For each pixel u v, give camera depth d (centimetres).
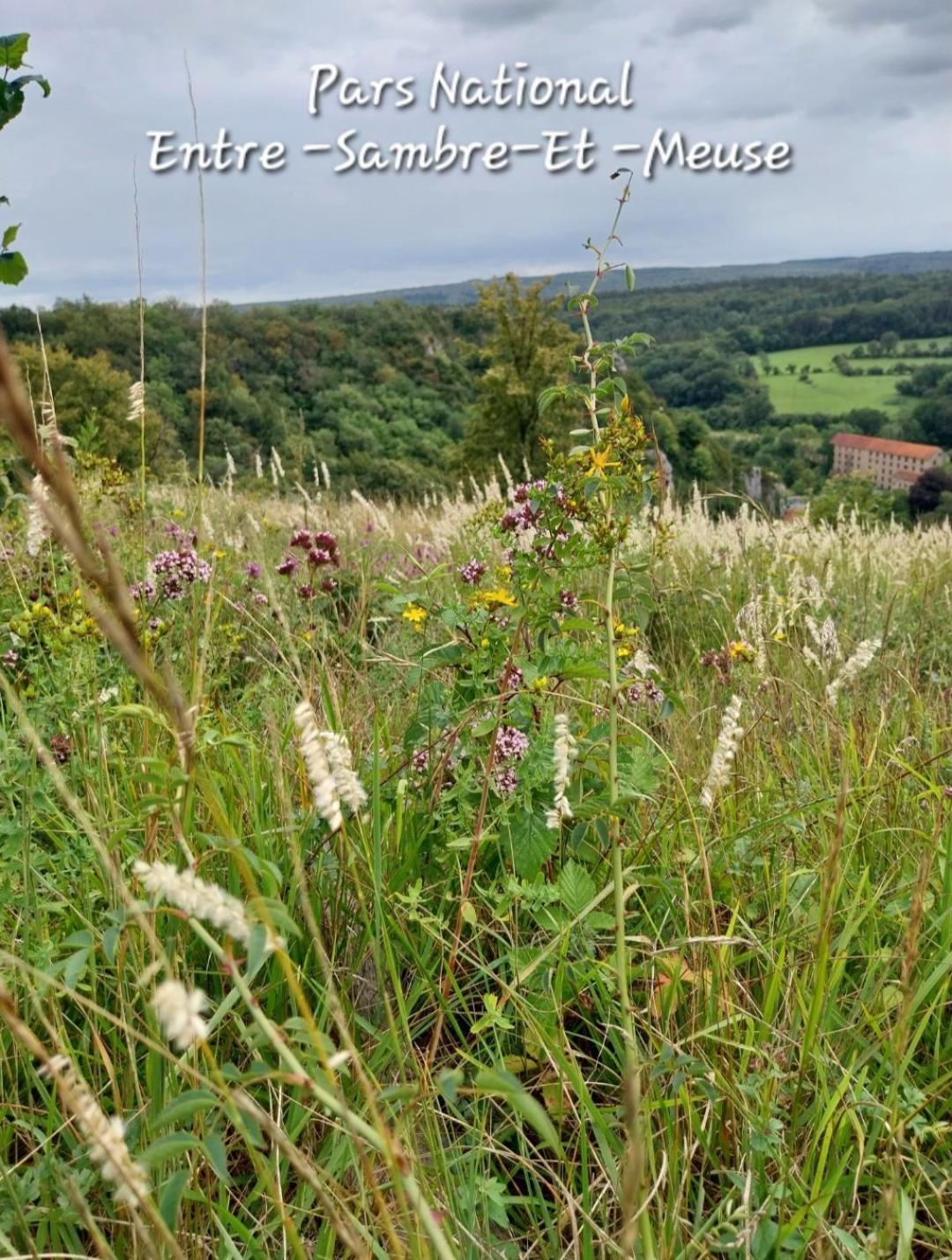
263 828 228
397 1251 123
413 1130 172
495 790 235
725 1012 196
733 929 217
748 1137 174
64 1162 165
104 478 443
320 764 126
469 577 319
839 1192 173
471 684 259
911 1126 175
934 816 245
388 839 237
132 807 220
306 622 379
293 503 747
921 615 471
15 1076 173
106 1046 186
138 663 74
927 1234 172
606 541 232
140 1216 151
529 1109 109
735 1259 154
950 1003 200
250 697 326
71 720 240
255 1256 149
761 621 377
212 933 200
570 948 221
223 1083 118
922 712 331
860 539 884
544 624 246
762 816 270
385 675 352
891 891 237
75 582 257
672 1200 163
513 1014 208
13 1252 138
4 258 312
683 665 423
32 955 180
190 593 294
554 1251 168
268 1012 194
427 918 212
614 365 244
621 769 241
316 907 216
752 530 687
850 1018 206
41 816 240
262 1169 129
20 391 60
